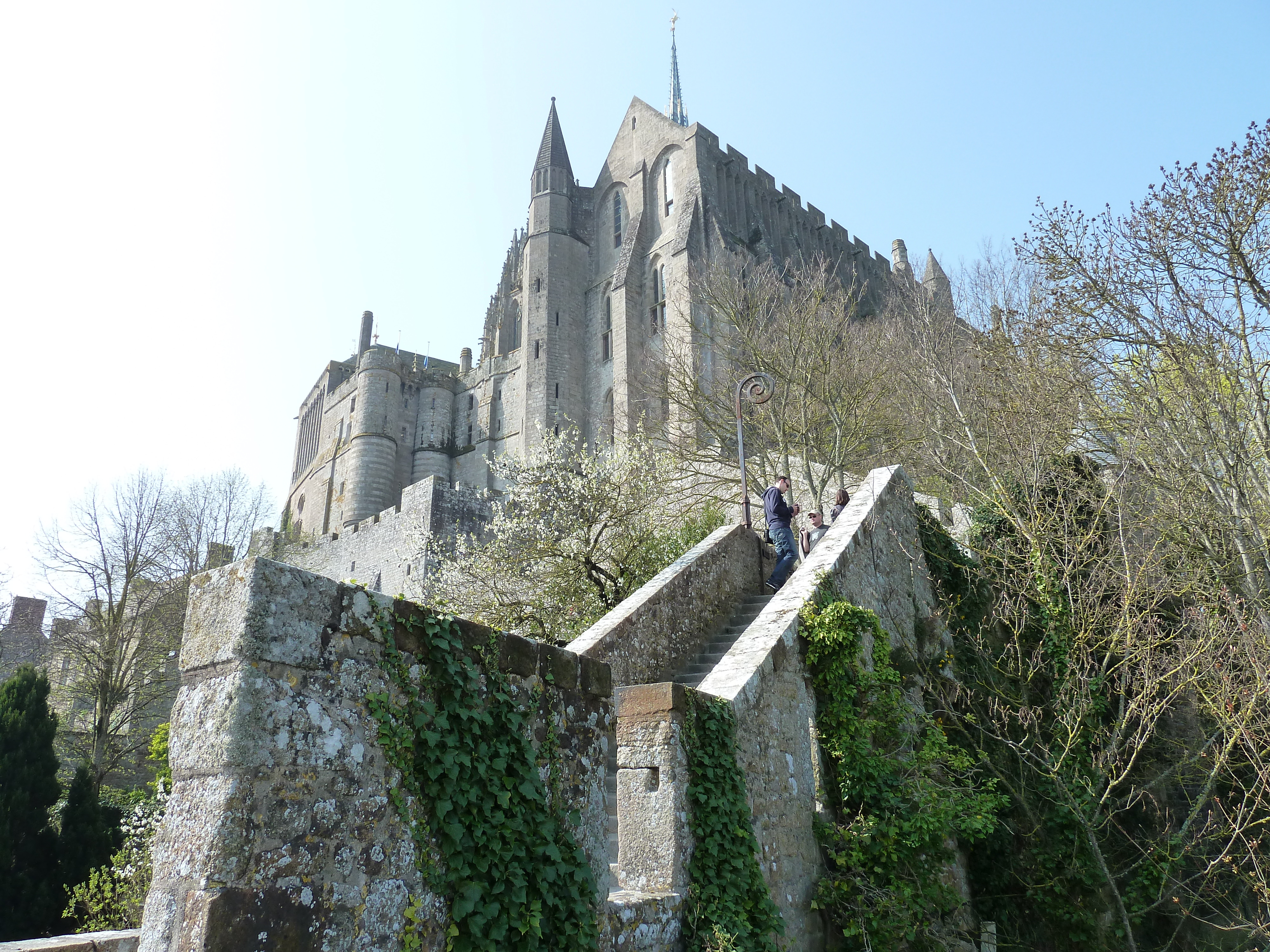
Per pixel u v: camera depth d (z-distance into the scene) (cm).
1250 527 1255
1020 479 1446
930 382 2264
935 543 1375
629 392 4956
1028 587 1281
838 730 823
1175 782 1220
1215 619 1153
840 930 723
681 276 5253
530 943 422
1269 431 1263
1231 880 1176
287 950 337
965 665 1227
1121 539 1227
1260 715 1089
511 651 483
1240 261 1220
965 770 998
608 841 639
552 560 1702
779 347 2602
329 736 375
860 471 2494
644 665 982
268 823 345
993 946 923
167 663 2920
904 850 773
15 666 3116
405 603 432
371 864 377
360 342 8512
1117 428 1427
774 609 895
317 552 4747
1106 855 1102
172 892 335
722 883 590
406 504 4156
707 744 636
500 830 437
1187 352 1277
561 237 6594
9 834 1727
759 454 2469
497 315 8069
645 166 6353
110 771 2627
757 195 6406
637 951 512
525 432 6100
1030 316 1706
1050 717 1175
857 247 7162
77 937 455
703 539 1748
